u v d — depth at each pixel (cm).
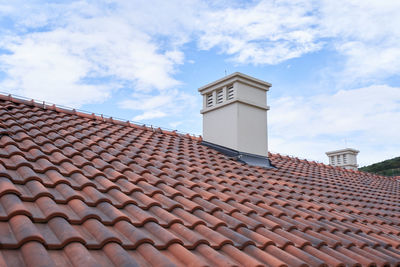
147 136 846
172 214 412
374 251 502
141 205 418
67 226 308
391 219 747
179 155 743
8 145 486
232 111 902
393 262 478
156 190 474
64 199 367
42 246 272
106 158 564
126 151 642
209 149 909
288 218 535
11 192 341
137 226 365
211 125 961
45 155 480
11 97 752
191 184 551
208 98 1002
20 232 278
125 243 314
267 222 485
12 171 406
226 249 362
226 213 487
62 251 282
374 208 804
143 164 587
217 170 709
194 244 348
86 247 294
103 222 345
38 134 579
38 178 391
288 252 412
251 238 416
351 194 884
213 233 384
